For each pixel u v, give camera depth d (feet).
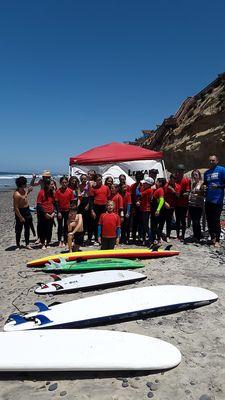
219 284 22.85
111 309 18.29
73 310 18.29
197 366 13.97
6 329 16.87
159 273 25.62
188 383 12.97
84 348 14.47
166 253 30.01
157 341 14.90
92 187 35.50
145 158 46.57
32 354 14.17
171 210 35.50
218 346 15.39
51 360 13.82
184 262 28.19
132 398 12.30
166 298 19.44
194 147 82.99
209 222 32.96
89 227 36.27
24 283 25.17
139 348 14.43
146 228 34.86
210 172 32.12
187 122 96.89
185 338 16.15
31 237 44.09
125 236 36.76
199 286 22.50
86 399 12.35
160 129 119.44
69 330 15.89
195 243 34.73
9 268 29.22
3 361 13.85
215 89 92.68
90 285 22.94
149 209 34.40
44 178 34.12
